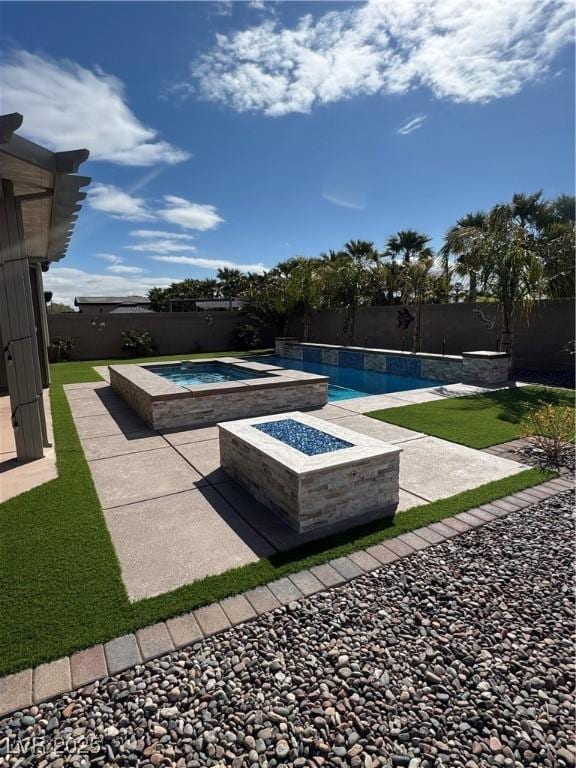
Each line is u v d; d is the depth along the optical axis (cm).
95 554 338
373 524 386
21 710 206
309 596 290
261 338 2417
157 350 2134
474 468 519
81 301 4162
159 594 289
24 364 559
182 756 187
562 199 1596
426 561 329
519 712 207
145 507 425
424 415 785
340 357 1686
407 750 189
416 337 1540
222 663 235
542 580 305
